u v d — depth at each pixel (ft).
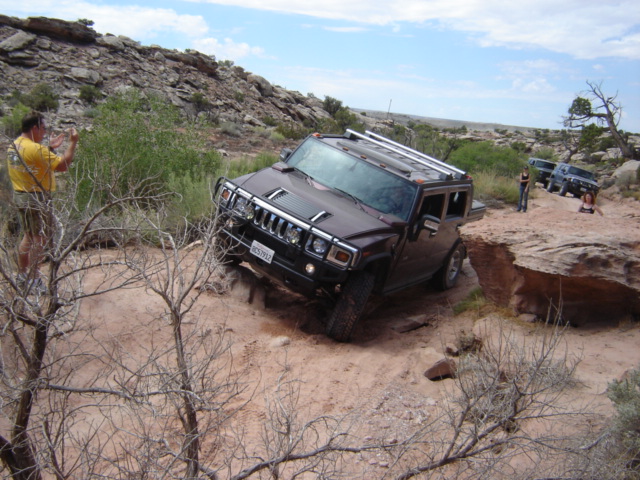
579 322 20.34
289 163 24.21
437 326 21.77
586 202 40.19
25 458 8.42
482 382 10.68
